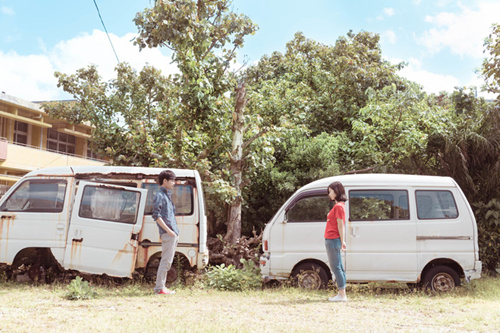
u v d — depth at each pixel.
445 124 14.90
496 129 14.20
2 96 26.30
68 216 9.70
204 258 9.92
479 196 14.29
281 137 15.23
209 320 6.17
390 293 9.31
